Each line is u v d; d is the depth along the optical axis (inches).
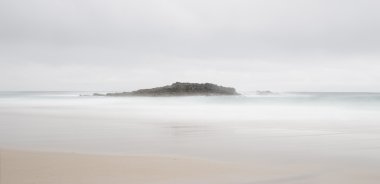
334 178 337.7
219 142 555.2
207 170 362.0
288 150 485.7
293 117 1019.3
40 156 419.5
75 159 404.8
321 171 363.6
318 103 1802.4
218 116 1067.9
